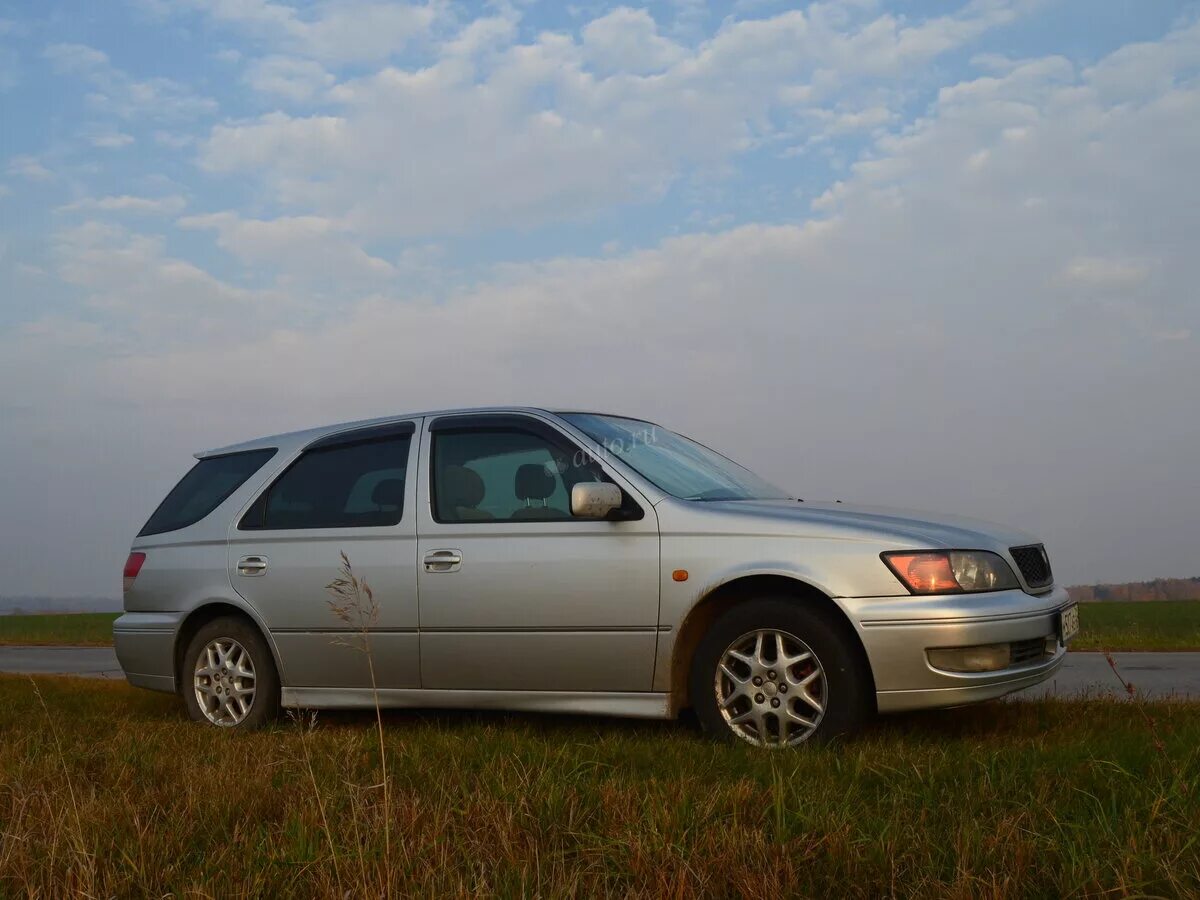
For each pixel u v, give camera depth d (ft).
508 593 19.06
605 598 18.33
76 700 27.48
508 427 20.34
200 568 22.75
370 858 10.78
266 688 21.79
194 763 16.17
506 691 19.27
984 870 10.18
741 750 15.96
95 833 12.16
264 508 22.45
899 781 13.69
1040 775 13.28
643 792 13.17
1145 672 31.76
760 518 17.78
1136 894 9.34
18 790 14.16
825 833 11.21
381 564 20.36
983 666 16.57
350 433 22.20
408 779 14.74
